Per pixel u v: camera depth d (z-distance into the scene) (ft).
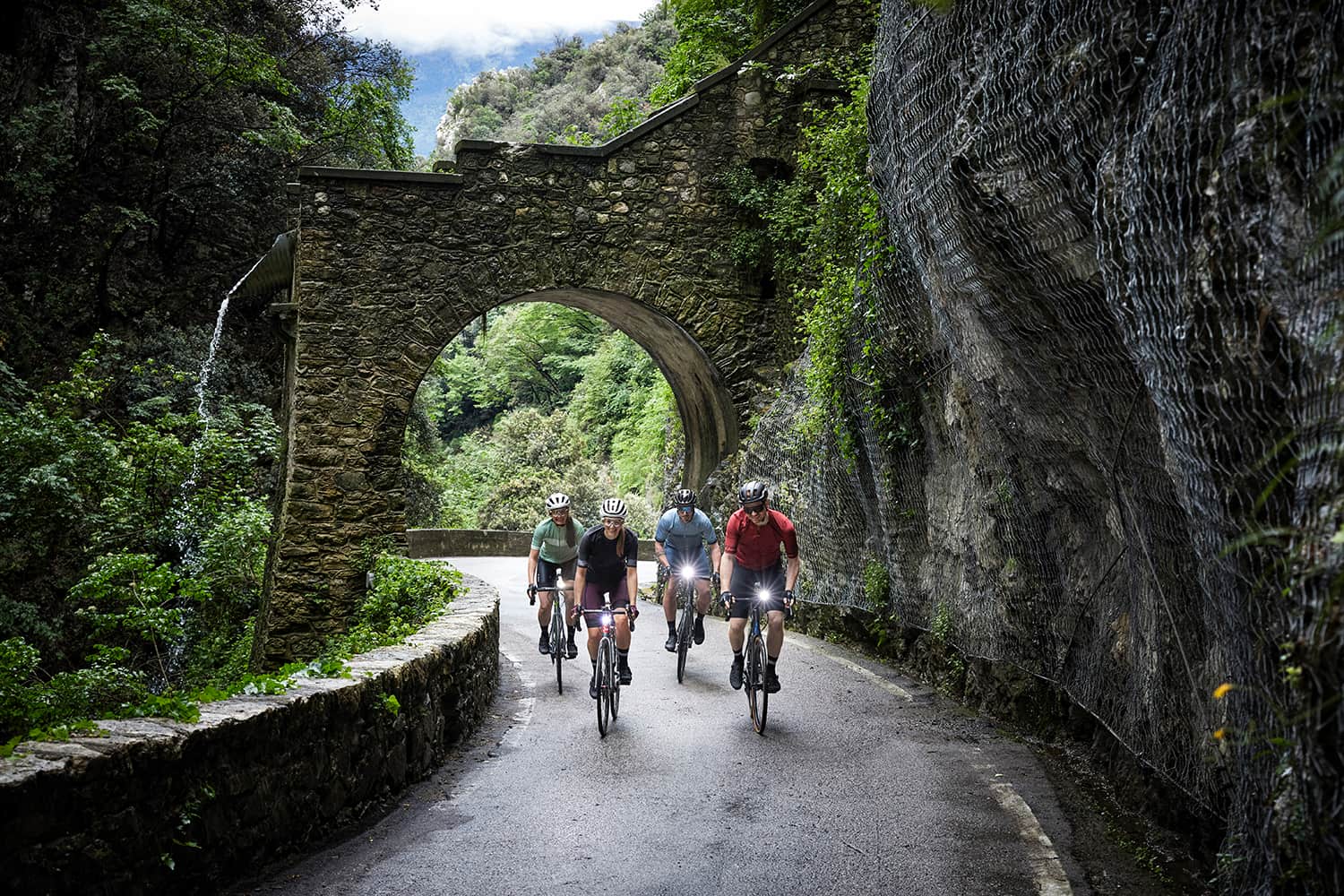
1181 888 15.01
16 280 70.64
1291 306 9.30
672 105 54.65
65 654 54.95
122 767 12.25
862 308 32.40
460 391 192.03
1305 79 9.14
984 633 27.04
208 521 49.21
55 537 54.08
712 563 32.96
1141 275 12.34
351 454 50.62
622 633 27.86
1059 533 21.80
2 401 60.13
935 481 30.32
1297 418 9.34
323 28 93.20
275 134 78.48
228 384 74.69
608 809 19.74
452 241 52.13
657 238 54.49
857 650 38.55
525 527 123.54
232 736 14.69
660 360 64.69
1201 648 14.70
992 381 21.30
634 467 134.72
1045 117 15.37
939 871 16.05
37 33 73.31
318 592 49.65
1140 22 12.60
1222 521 11.21
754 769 22.57
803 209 52.75
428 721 22.75
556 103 235.40
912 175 23.09
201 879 14.08
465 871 16.22
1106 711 19.69
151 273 75.31
